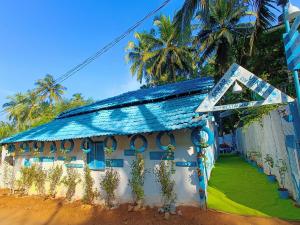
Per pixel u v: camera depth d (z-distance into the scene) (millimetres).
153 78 28844
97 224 6699
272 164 8367
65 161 9984
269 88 5609
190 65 27797
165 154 7332
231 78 5980
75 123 10844
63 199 9469
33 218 7828
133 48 30078
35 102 33469
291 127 6285
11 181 12758
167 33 26531
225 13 20453
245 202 6844
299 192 6152
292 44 5117
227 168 12016
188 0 7840
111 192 7992
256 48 16812
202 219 5957
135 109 9719
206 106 6148
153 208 7145
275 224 5406
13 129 28297
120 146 8406
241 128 16438
